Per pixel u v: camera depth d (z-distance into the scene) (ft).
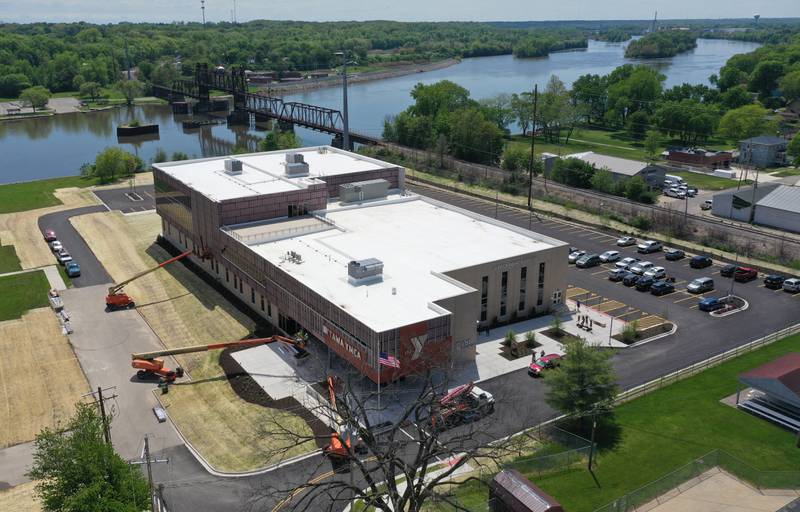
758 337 275.80
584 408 205.26
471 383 225.56
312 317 260.21
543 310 303.07
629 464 192.75
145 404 235.20
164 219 406.62
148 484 170.91
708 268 358.02
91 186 544.62
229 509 181.68
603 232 422.41
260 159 441.27
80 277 355.36
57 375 255.70
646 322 291.79
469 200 499.10
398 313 241.35
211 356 267.39
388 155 644.27
